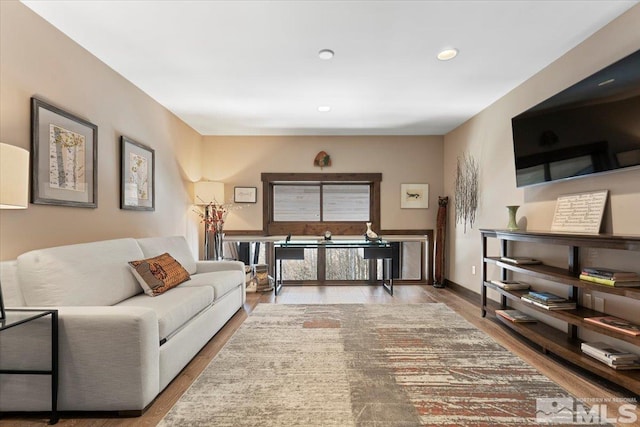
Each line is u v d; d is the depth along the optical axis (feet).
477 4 6.77
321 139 17.63
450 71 9.93
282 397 6.27
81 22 7.39
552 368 7.50
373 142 17.69
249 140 17.54
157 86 11.08
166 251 10.96
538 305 8.48
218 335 9.76
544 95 9.71
